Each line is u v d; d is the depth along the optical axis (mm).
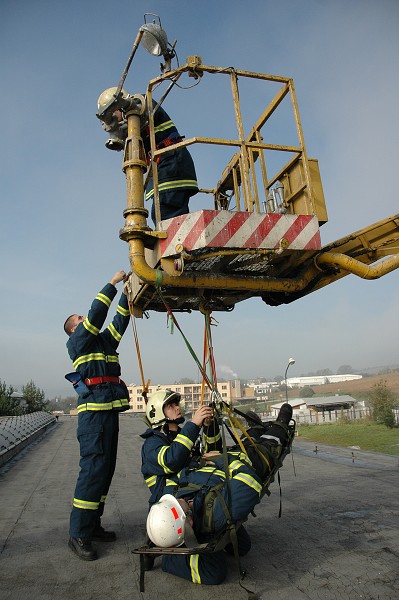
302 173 4188
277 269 4039
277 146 4082
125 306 4301
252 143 4020
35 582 3059
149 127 4117
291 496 5336
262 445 3572
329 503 4914
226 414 3332
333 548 3535
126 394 3982
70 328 4215
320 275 3984
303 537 3826
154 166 3877
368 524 4094
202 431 3797
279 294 4426
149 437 3480
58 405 186500
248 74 4145
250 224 3496
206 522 2902
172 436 3588
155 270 3469
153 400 3559
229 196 5566
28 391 49688
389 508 4594
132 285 4148
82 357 3865
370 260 4246
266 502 5078
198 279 3576
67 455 10445
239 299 4523
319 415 41688
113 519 4629
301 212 4180
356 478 6324
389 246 4195
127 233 3480
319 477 6535
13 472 7961
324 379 199750
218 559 2975
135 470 7867
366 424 29625
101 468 3646
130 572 3217
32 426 16312
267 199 4293
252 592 2732
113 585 3002
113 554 3592
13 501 5488
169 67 4105
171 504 2783
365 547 3520
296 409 58750
